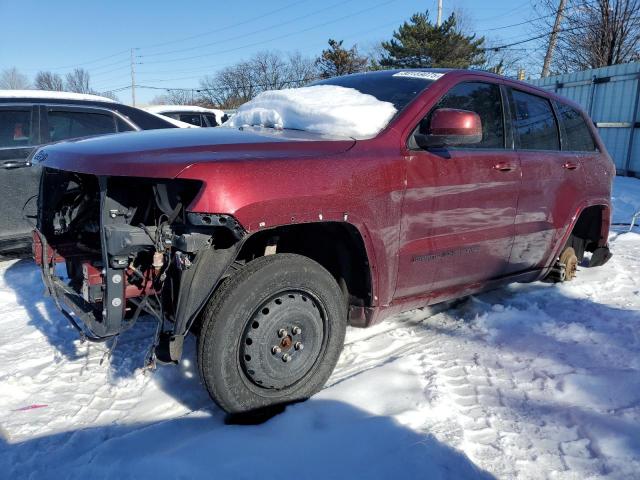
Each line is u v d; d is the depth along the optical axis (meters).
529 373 3.09
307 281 2.67
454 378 3.05
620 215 8.54
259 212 2.38
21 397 3.04
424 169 3.08
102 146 2.76
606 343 3.43
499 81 3.80
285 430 2.51
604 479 2.20
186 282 2.40
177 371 3.21
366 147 2.90
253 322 2.55
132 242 2.41
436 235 3.23
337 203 2.66
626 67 13.39
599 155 4.75
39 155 3.18
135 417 2.80
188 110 12.10
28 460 2.47
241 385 2.55
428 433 2.47
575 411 2.66
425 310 4.16
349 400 2.76
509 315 3.93
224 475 2.21
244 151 2.58
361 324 3.13
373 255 2.90
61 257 3.20
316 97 3.53
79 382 3.17
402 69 3.89
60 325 4.04
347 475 2.20
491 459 2.34
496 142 3.68
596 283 4.77
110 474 2.28
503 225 3.67
